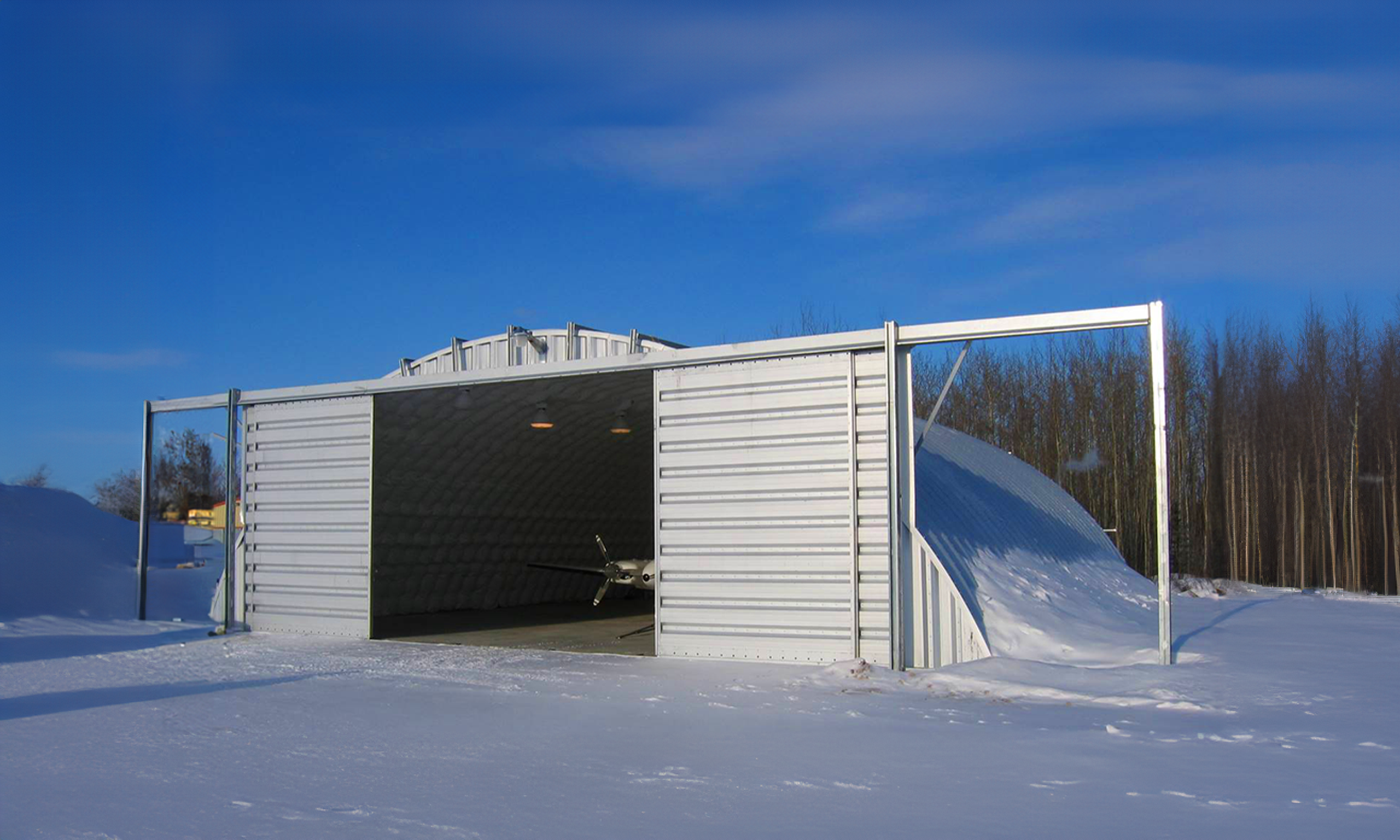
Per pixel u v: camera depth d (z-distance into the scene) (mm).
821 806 5777
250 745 7758
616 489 25000
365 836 5285
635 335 14438
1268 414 35750
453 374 15078
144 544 17609
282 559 16734
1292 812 5566
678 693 10109
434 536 21031
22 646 14250
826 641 12031
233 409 17344
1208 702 9266
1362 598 26641
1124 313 10805
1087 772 6570
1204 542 38969
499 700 9875
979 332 11359
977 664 10922
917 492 14922
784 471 12438
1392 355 32938
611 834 5258
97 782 6578
